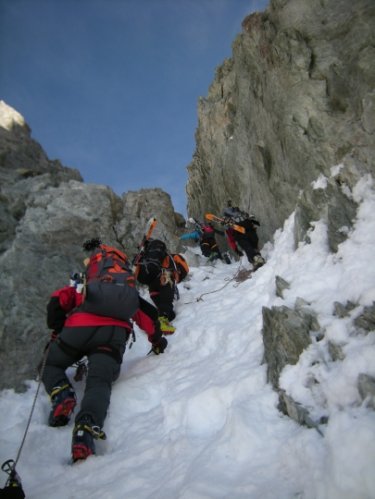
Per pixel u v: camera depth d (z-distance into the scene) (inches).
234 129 314.7
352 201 156.6
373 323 101.5
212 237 327.6
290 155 225.9
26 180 271.4
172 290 204.2
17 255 207.5
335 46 204.8
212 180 364.8
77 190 263.4
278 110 234.5
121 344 140.3
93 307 138.5
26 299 184.1
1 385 145.6
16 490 85.1
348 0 203.0
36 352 162.2
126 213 299.9
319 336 110.8
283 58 225.8
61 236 234.5
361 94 183.3
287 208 240.8
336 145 190.1
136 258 206.7
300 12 221.1
